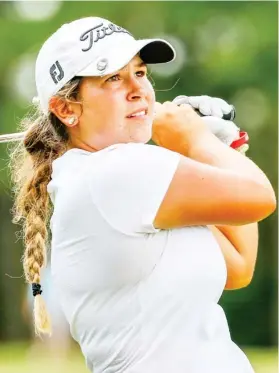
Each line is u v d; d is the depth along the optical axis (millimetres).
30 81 47031
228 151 8727
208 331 8297
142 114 8727
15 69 47281
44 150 9344
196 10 47375
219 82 47406
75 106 8773
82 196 8320
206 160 8703
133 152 8297
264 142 47750
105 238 8258
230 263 9164
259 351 40906
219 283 8438
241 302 46188
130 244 8219
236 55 47125
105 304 8391
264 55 46938
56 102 8797
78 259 8422
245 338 46031
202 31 47562
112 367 8453
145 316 8258
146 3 47406
